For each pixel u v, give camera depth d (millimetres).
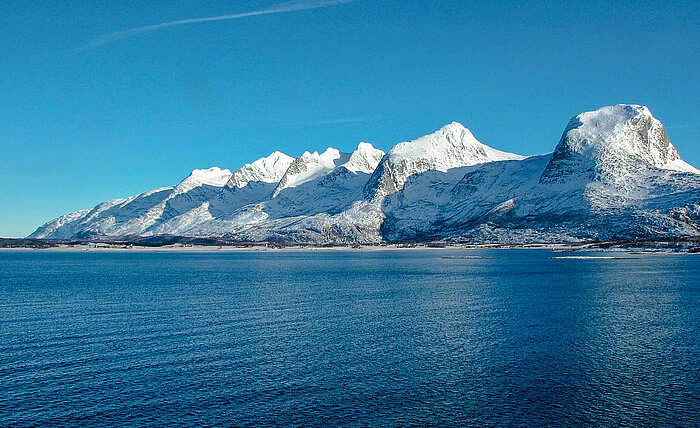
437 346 43156
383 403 30922
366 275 116812
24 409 30047
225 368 37156
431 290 82625
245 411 29828
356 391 32750
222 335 47375
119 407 30281
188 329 50094
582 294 75812
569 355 40250
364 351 41625
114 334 47844
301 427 27953
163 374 35812
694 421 28609
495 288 85000
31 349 42188
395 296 74938
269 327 51125
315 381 34500
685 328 49875
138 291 83375
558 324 52094
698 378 34812
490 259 187375
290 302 68812
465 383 34094
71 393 32344
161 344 43875
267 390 32875
